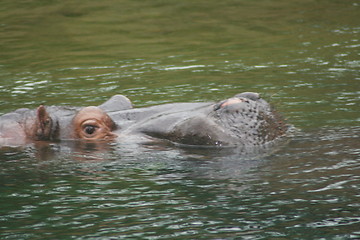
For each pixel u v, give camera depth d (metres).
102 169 22.09
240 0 78.62
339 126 25.83
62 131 25.09
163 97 34.53
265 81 37.91
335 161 20.94
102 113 25.12
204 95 34.53
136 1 79.50
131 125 25.05
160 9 74.50
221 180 20.05
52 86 39.47
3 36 61.84
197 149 22.64
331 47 49.19
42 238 16.19
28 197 19.66
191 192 19.31
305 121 27.03
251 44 53.84
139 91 36.78
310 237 15.52
